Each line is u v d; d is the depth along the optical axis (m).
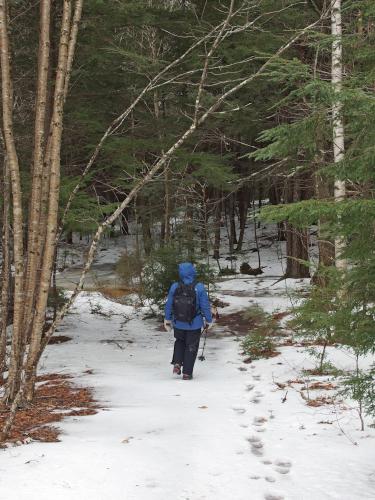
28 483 3.38
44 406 5.68
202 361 8.98
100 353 9.77
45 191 5.73
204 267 14.24
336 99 3.43
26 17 9.73
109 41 10.08
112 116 11.71
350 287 4.02
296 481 3.65
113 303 16.81
